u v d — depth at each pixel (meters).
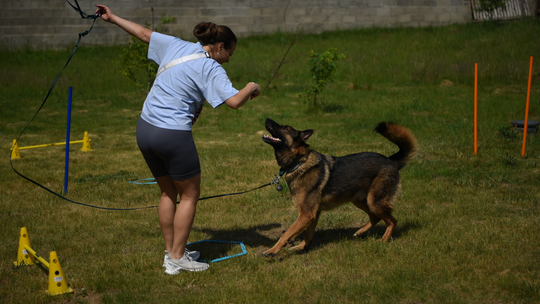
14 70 17.42
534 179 5.90
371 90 14.83
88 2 21.00
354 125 10.06
